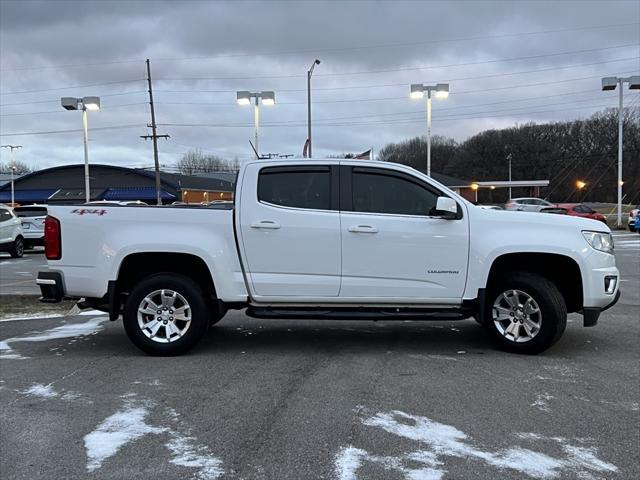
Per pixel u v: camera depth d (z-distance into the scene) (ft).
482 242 18.69
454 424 13.08
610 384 16.02
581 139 314.35
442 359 18.75
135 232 18.81
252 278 18.85
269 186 19.06
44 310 28.12
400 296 18.85
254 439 12.28
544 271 20.10
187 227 18.89
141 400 14.78
